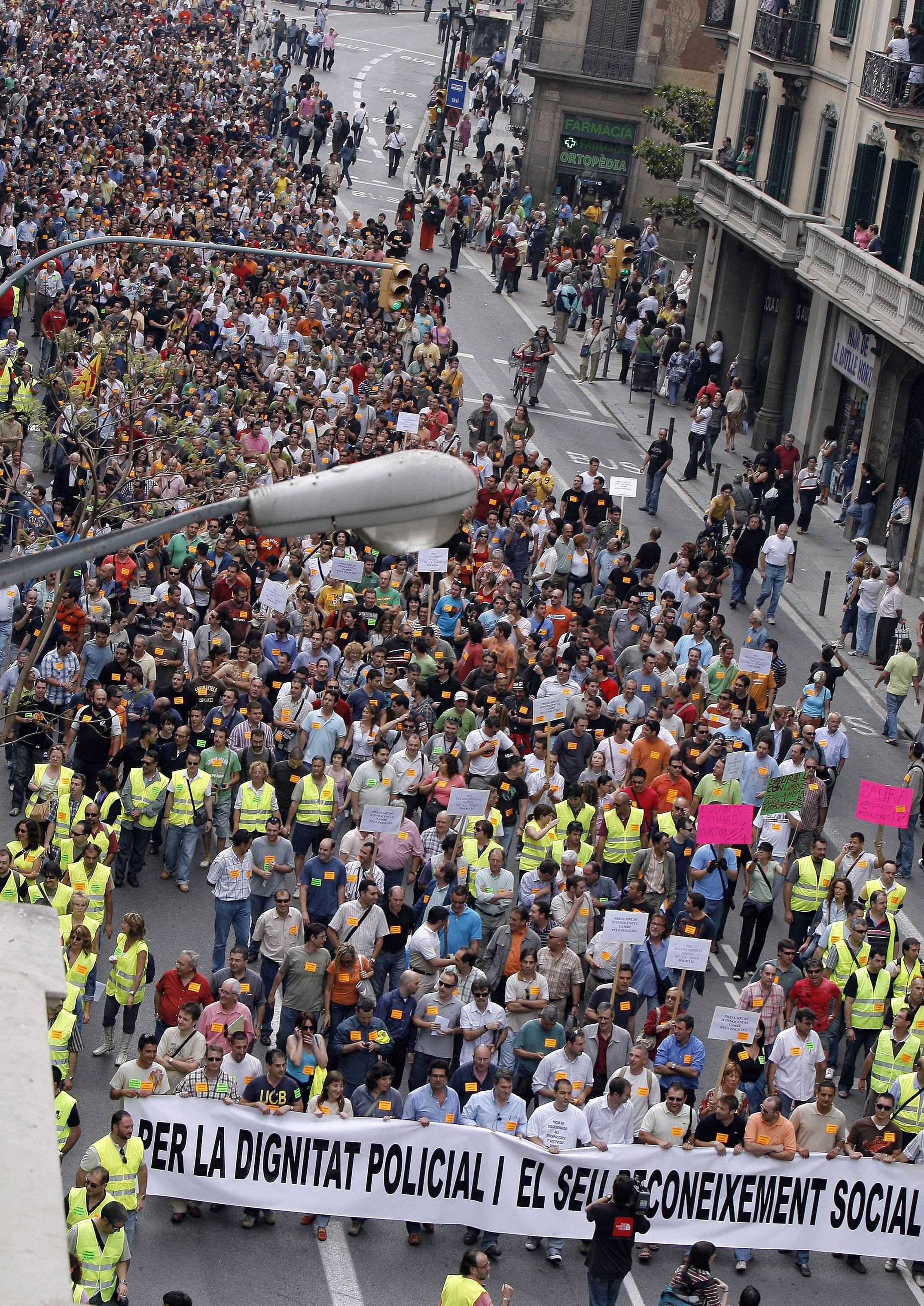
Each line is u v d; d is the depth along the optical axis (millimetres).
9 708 29406
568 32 111812
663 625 42219
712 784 35531
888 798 33875
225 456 45000
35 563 7383
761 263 77750
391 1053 27938
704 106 102438
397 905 28969
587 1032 28078
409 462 8773
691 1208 26234
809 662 53219
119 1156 22641
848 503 65625
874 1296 26438
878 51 63625
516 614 41688
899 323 60156
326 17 164500
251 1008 27781
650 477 62906
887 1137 27000
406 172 113062
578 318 87562
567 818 33656
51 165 79500
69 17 123000
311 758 35438
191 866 35594
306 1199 25359
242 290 68812
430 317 70188
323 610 41781
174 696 35938
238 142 100562
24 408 45094
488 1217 25703
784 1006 29484
